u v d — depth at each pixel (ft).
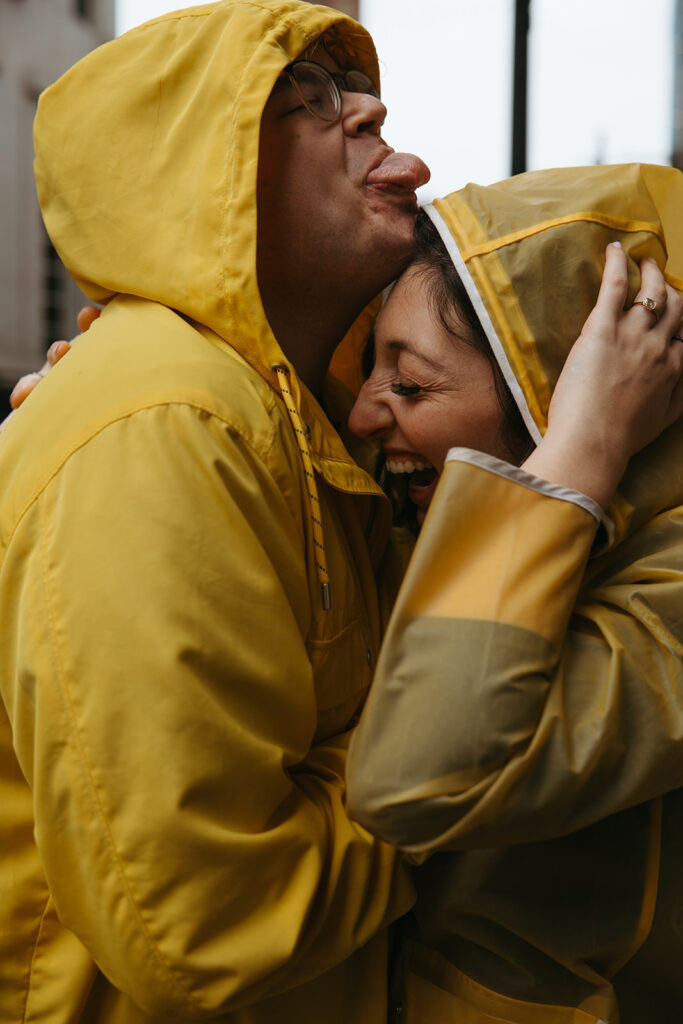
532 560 2.93
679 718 2.95
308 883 2.97
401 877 3.27
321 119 3.74
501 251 3.35
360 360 4.56
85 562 2.90
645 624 3.06
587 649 3.07
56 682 2.88
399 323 3.59
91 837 2.83
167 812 2.75
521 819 2.85
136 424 3.04
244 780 2.90
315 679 3.43
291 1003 3.32
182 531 2.91
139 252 3.56
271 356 3.40
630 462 3.36
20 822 3.31
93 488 2.98
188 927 2.78
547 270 3.32
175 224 3.50
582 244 3.32
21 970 3.22
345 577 3.57
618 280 3.25
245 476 3.11
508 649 2.84
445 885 3.47
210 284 3.39
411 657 2.93
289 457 3.34
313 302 3.92
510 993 3.43
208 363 3.24
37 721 2.91
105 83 3.69
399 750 2.86
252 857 2.87
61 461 3.07
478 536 2.98
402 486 4.18
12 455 3.25
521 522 2.97
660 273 3.35
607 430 3.08
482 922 3.43
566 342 3.33
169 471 2.97
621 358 3.17
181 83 3.61
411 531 4.14
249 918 2.89
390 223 3.80
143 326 3.42
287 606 3.11
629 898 3.40
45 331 9.76
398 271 3.88
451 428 3.53
